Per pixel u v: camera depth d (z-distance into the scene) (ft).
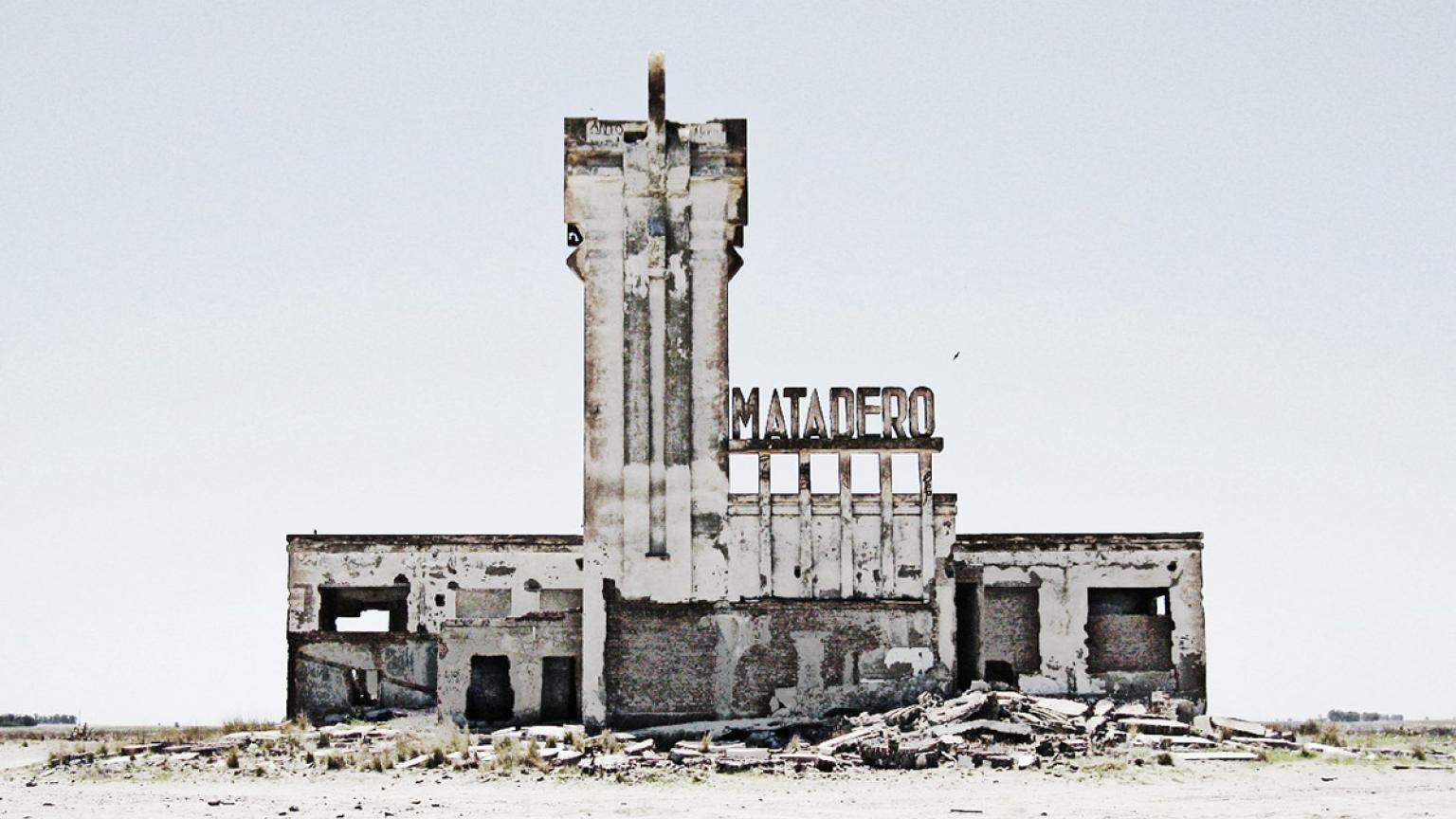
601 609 152.76
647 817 94.12
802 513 154.51
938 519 154.92
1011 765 120.67
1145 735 137.90
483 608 188.14
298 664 186.19
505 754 129.39
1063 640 170.40
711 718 151.33
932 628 152.97
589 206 158.10
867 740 128.36
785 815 94.48
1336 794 104.47
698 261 157.79
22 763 138.00
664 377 156.15
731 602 153.07
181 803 102.63
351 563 188.14
